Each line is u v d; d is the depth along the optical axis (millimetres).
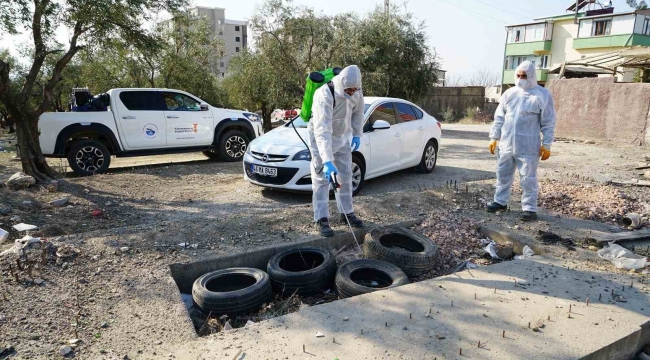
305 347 2922
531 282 3908
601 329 3135
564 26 40125
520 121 5469
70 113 9375
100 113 9656
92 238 4754
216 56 22203
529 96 5398
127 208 6734
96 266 4148
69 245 4504
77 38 8656
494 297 3619
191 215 6395
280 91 17281
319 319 3287
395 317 3301
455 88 34812
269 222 5465
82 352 2934
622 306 3475
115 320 3338
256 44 16906
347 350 2881
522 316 3307
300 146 6996
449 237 5238
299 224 5453
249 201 7234
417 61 21234
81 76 20812
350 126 5055
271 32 15969
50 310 3402
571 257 4512
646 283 3895
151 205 6961
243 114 11906
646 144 14047
